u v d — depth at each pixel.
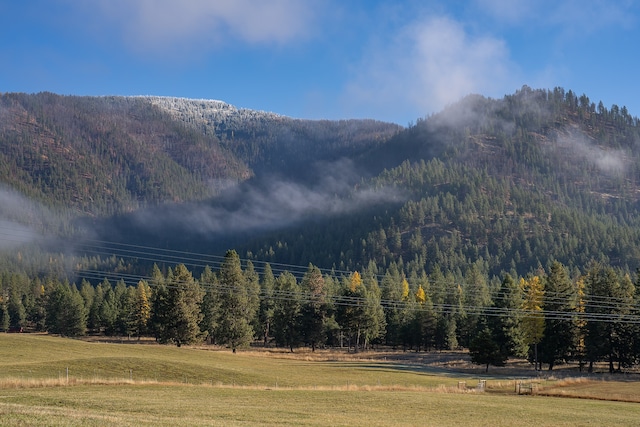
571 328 90.81
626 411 46.03
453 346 122.81
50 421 25.45
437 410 43.00
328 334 130.50
